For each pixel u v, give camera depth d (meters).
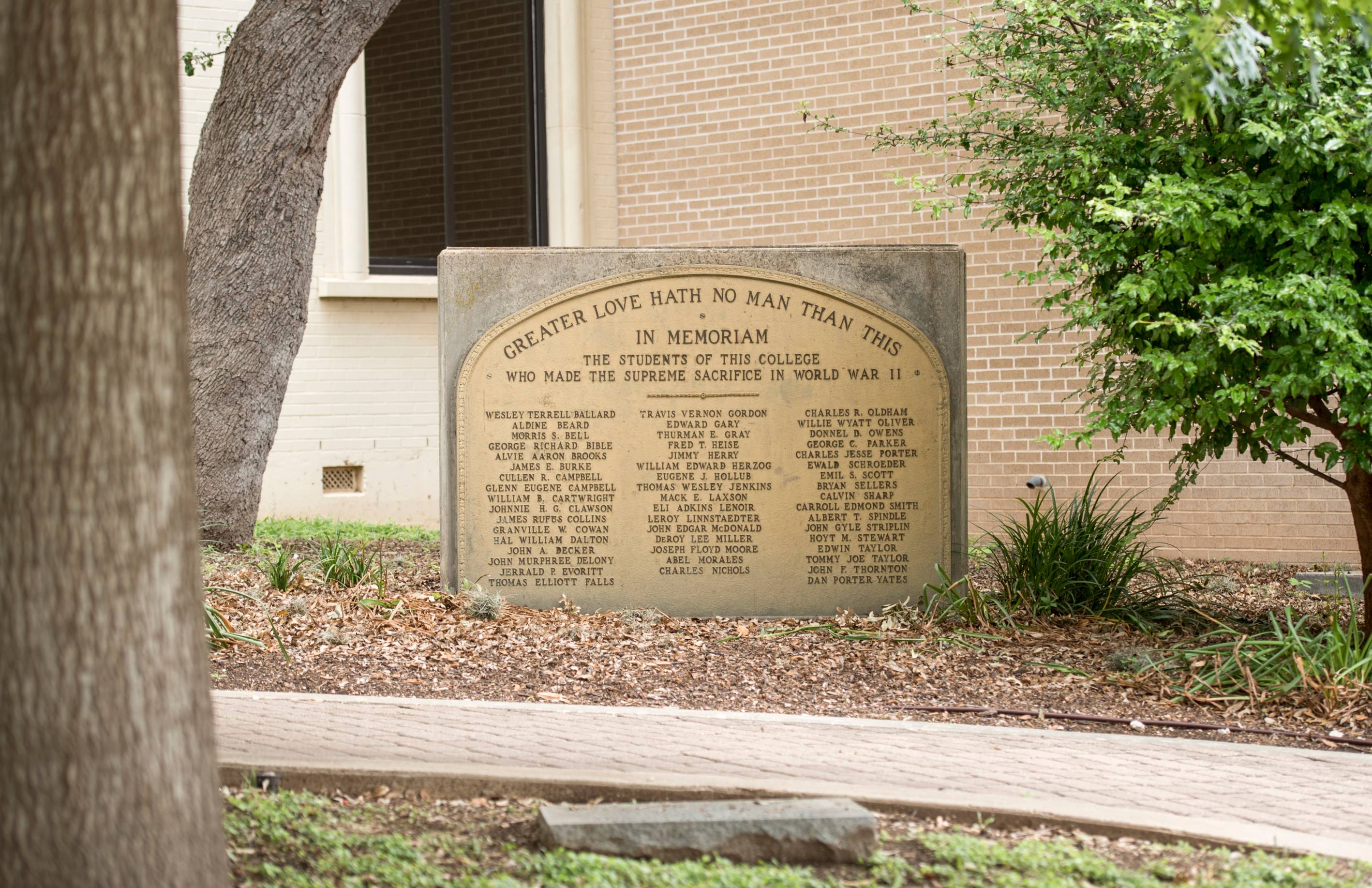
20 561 3.05
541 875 3.88
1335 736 5.89
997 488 12.13
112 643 3.09
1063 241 7.70
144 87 3.08
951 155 9.49
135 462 3.10
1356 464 6.95
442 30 14.43
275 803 4.50
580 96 14.22
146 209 3.09
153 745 3.15
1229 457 11.27
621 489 8.70
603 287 8.67
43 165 2.98
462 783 4.76
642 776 4.78
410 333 13.96
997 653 7.50
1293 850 4.26
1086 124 7.92
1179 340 7.30
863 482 8.71
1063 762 5.36
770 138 13.27
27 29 2.97
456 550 8.71
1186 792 4.96
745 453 8.70
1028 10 7.79
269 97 9.98
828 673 7.15
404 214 14.30
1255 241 7.12
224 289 10.08
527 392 8.69
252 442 10.27
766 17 13.23
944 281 8.68
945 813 4.57
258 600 8.12
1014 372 12.03
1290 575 10.46
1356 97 6.77
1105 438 11.68
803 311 8.68
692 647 7.75
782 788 4.65
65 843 3.07
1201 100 6.03
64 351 3.02
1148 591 8.85
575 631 8.00
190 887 3.21
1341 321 6.48
